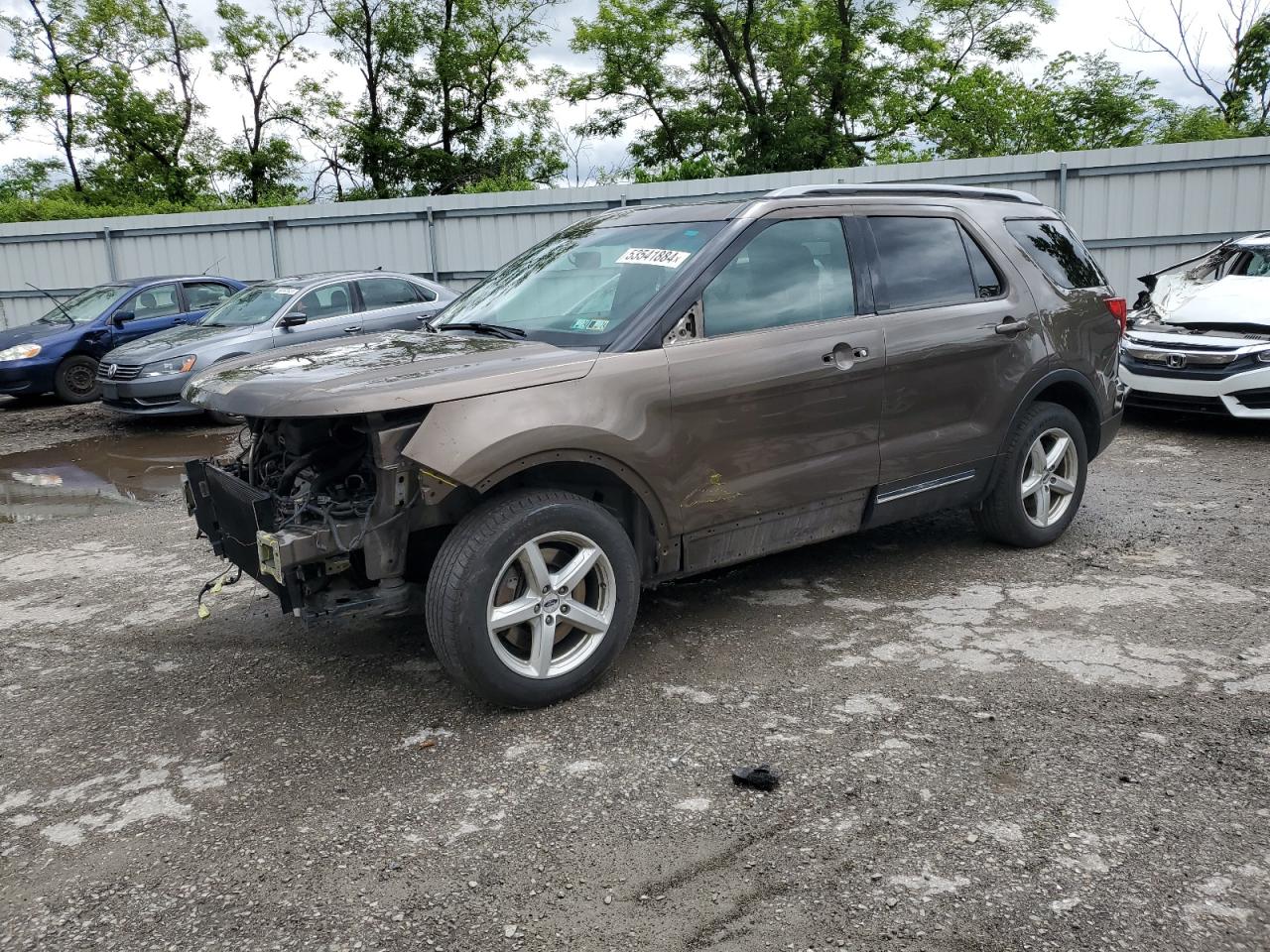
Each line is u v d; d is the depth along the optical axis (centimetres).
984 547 537
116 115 3475
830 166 3092
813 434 413
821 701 358
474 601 332
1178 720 334
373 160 3588
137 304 1366
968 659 391
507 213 1750
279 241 1847
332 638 442
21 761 340
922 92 3300
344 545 331
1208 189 1402
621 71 3356
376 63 3556
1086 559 511
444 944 237
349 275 1167
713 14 3141
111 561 589
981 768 307
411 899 254
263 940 241
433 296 1219
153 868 273
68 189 3553
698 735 336
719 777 307
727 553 405
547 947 234
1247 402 796
